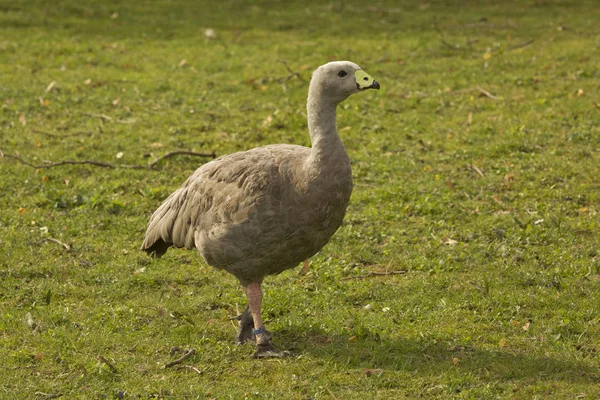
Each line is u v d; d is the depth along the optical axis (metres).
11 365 9.23
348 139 17.41
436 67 22.31
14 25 26.59
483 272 11.51
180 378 9.05
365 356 9.39
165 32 26.33
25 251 12.31
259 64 22.92
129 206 14.02
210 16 28.17
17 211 13.75
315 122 9.21
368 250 12.43
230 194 9.20
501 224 13.07
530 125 17.69
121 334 9.95
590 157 15.84
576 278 11.19
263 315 10.53
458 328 10.02
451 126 18.02
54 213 13.79
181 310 10.63
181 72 22.34
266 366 9.29
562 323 10.01
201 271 11.86
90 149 16.75
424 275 11.56
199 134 17.81
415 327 10.06
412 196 14.31
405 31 26.06
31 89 20.56
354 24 27.00
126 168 15.77
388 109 19.25
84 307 10.71
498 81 20.84
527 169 15.33
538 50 23.28
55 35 25.70
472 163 15.83
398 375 8.95
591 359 9.17
